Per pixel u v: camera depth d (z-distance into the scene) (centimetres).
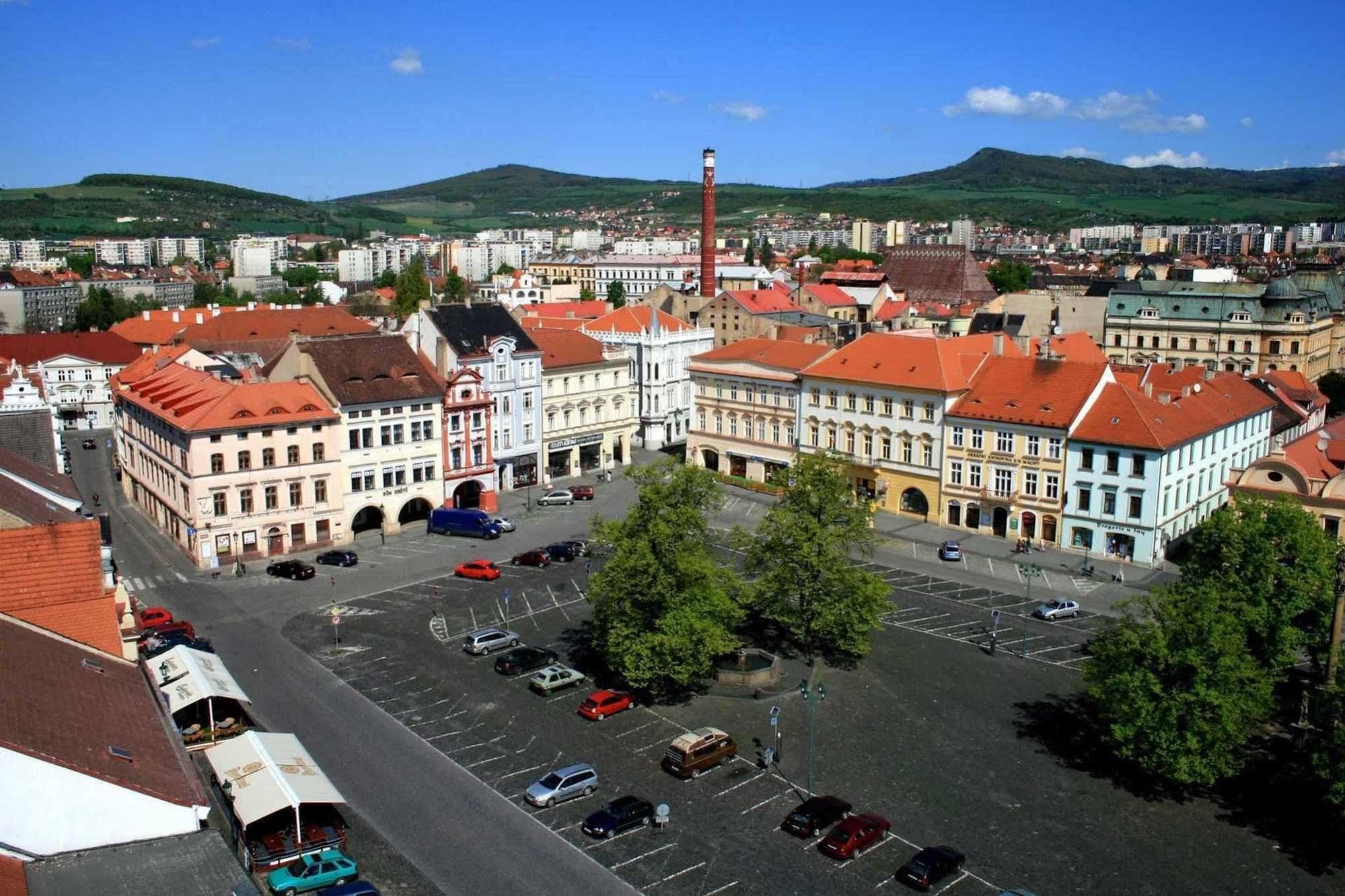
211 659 6975
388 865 5347
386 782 6200
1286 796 6166
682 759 6291
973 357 12281
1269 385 13338
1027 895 5106
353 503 11350
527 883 5219
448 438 12112
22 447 8812
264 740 5925
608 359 14562
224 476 10425
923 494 12131
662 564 7212
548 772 6347
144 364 14050
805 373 13038
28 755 3794
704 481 7569
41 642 5006
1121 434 10512
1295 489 9731
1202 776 5872
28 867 3791
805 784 6234
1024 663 8062
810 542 7738
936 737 6856
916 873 5212
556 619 8950
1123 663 6178
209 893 3712
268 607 9206
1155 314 19738
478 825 5756
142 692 5103
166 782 4209
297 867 5125
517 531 11631
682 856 5481
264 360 15988
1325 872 5409
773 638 8531
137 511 12550
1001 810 5969
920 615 9112
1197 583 7131
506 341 12938
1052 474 11019
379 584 9881
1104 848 5597
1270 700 6244
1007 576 10181
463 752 6581
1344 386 17100
